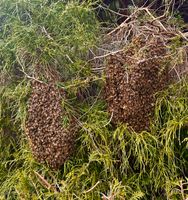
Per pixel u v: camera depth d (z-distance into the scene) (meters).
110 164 0.79
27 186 0.82
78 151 0.82
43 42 0.83
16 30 0.83
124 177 0.80
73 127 0.81
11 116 0.90
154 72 0.80
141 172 0.79
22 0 0.85
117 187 0.73
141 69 0.78
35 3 0.86
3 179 0.89
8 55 0.86
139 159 0.78
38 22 0.86
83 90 0.87
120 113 0.80
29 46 0.83
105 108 0.84
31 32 0.83
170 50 0.83
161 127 0.80
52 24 0.86
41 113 0.81
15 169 0.88
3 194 0.84
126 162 0.79
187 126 0.79
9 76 0.90
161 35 0.83
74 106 0.85
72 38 0.84
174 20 0.91
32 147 0.82
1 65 0.90
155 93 0.80
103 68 0.84
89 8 0.89
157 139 0.78
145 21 0.85
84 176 0.80
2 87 0.90
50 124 0.81
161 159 0.78
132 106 0.79
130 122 0.80
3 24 0.90
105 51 0.88
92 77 0.84
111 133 0.81
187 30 0.94
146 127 0.80
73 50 0.86
